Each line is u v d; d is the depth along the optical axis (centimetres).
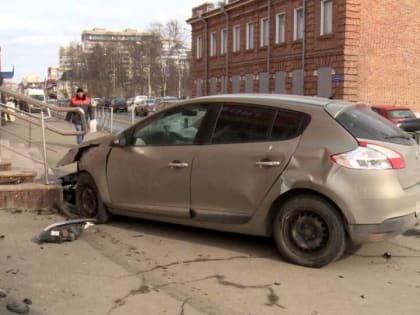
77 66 11706
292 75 3447
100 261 534
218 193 573
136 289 462
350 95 2964
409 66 3114
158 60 10525
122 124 2795
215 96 604
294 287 476
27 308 406
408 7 3073
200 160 585
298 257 532
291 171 529
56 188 741
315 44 3170
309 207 523
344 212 507
